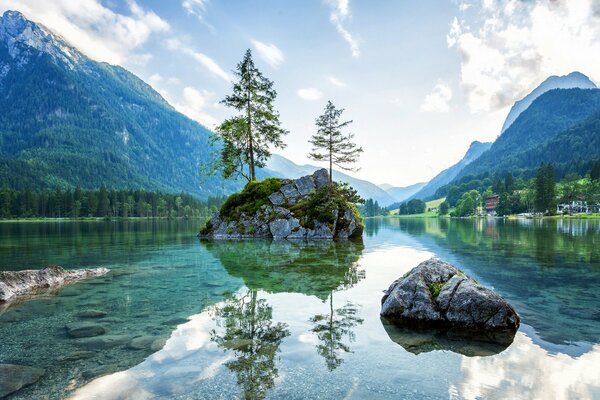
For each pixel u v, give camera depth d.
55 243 34.16
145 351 7.20
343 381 5.84
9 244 32.94
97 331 8.50
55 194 168.88
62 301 11.46
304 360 6.70
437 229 66.25
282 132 50.91
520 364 6.60
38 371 6.27
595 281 14.64
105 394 5.41
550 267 18.23
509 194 167.75
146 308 10.58
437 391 5.52
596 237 38.75
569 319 9.54
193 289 13.23
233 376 6.01
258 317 9.62
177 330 8.55
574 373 6.19
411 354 7.07
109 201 175.12
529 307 10.74
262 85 49.91
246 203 45.75
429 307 9.43
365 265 19.36
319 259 21.92
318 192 42.75
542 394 5.43
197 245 31.81
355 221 42.75
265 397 5.30
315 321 9.27
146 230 63.97
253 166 50.50
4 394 5.42
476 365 6.54
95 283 14.43
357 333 8.34
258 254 24.73
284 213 42.69
